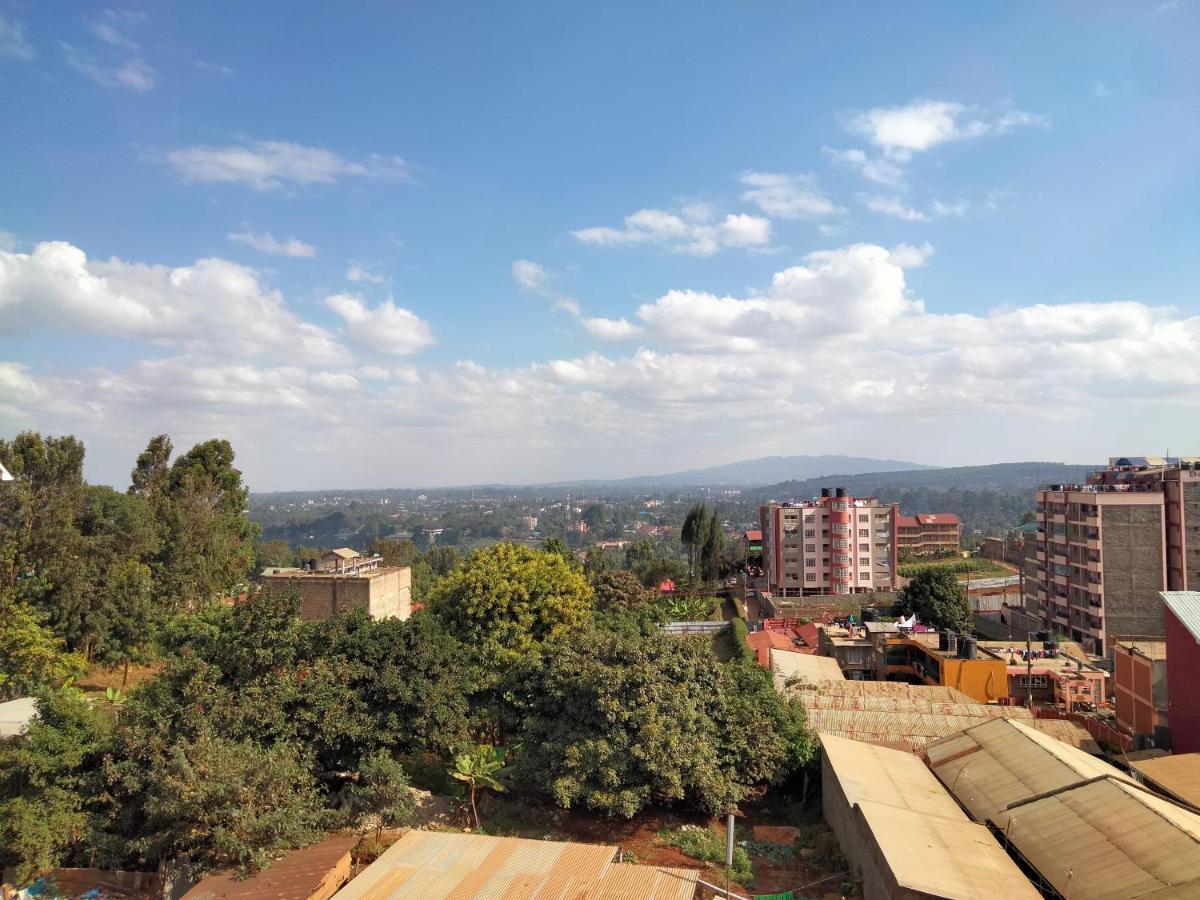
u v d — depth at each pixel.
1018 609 78.56
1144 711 34.88
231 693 26.25
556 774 26.14
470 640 40.19
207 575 58.25
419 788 29.88
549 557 43.94
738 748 28.23
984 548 126.25
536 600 41.34
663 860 23.83
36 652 37.34
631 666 27.69
